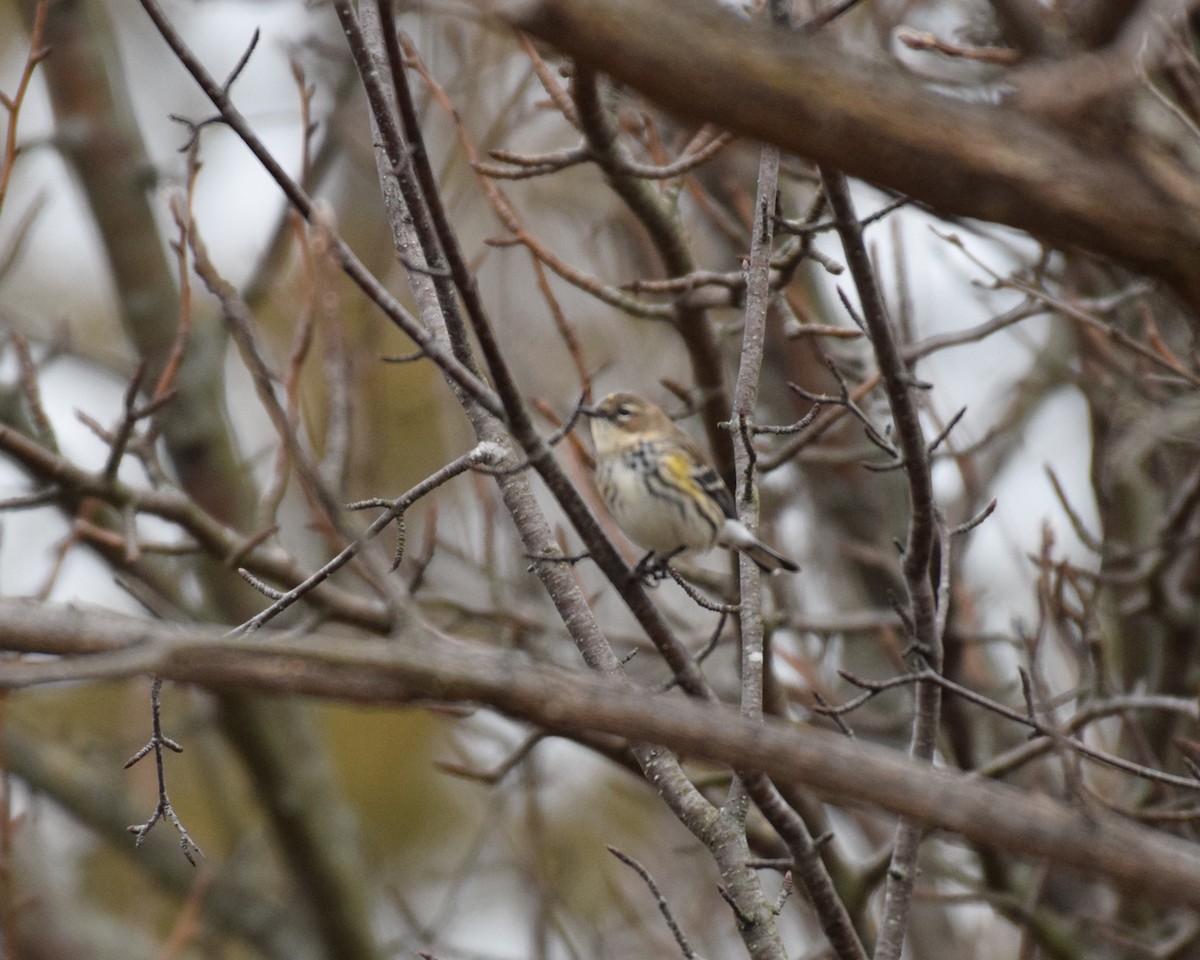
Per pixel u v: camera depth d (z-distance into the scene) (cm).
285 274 1587
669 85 355
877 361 781
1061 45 504
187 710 1812
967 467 1416
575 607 866
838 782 416
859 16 1489
